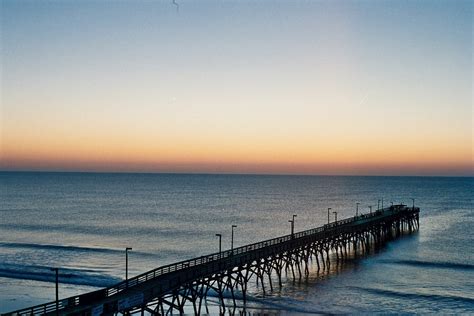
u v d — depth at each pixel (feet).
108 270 219.82
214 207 551.59
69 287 189.47
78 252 266.16
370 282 190.49
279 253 182.91
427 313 154.10
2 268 221.05
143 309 116.16
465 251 262.06
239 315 149.18
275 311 152.97
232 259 157.69
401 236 317.63
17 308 161.68
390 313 152.97
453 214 466.29
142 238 321.11
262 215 469.57
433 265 225.15
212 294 172.86
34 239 317.83
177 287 127.34
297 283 188.14
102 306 103.24
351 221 271.08
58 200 634.84
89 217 444.55
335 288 180.75
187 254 261.85
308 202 625.82
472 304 163.84
